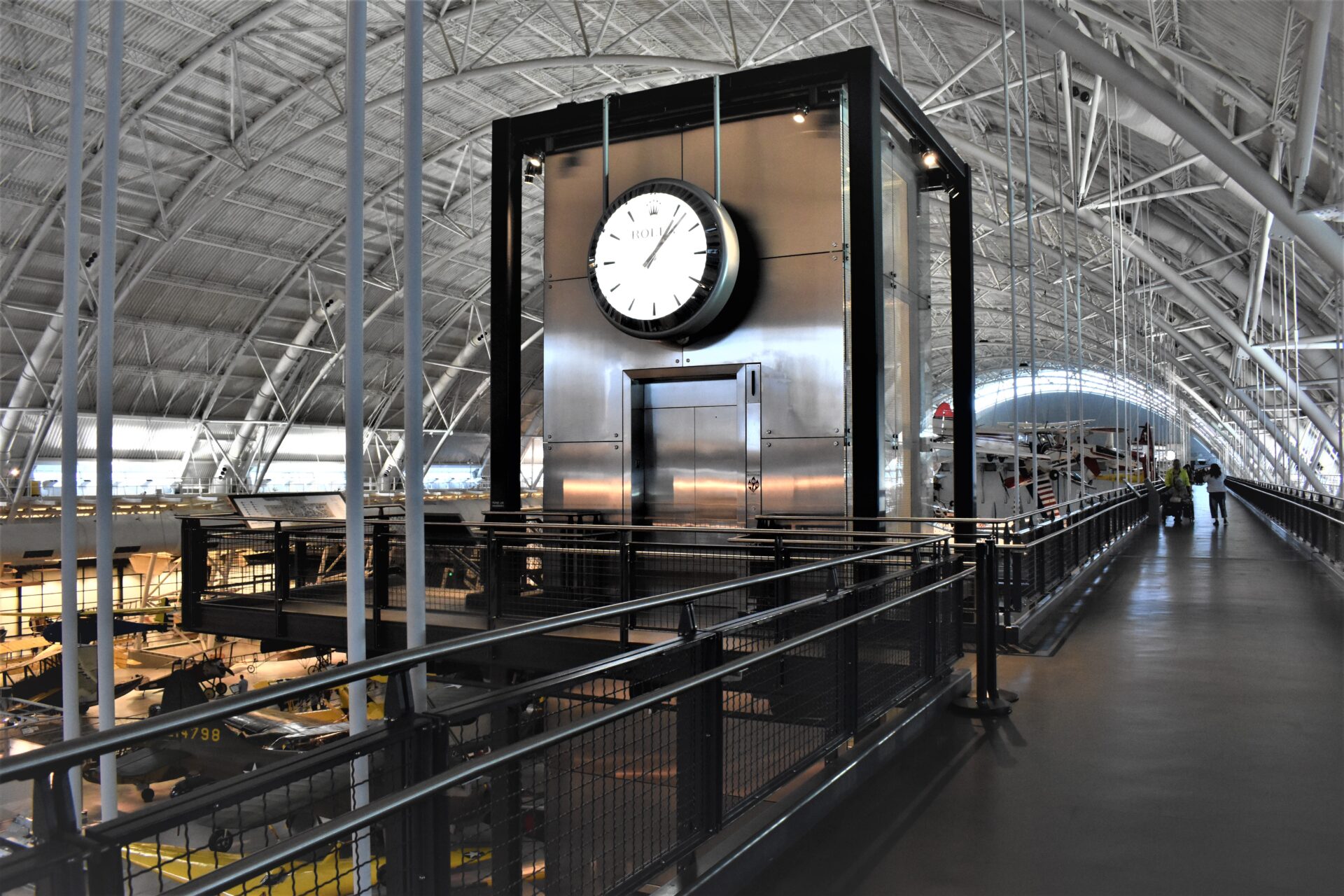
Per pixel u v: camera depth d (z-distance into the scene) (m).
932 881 4.00
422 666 4.44
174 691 18.84
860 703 5.54
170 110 30.95
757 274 10.39
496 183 11.57
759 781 4.45
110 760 5.34
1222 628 10.27
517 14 30.33
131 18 26.83
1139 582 14.51
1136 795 5.04
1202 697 7.20
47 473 39.03
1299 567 16.42
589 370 11.10
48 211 31.59
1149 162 30.83
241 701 2.25
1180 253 37.16
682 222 10.17
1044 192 33.94
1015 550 10.29
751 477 10.34
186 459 44.00
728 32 30.55
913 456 11.95
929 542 6.83
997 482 30.20
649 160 10.98
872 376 9.63
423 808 2.70
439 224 42.00
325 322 43.34
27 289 33.84
